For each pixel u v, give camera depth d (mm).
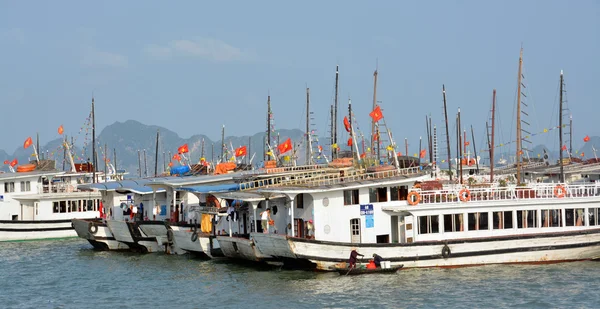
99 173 96750
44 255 66812
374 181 50344
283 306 41781
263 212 52250
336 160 59688
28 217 79375
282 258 50094
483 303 41344
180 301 44781
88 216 80375
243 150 88812
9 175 78938
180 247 61562
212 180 66625
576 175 90000
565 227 52000
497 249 49906
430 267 49219
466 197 50938
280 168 63531
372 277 47531
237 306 42531
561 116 76000
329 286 45812
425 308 40438
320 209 49062
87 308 44312
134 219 68812
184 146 103750
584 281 46094
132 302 45375
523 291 43750
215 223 57688
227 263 57281
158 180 70000
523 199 51469
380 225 50375
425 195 50938
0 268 59719
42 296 48438
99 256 65312
